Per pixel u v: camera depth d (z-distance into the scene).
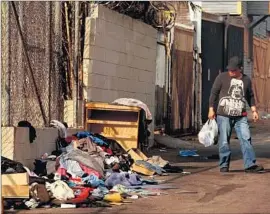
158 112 22.41
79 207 10.42
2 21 12.77
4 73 12.75
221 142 14.94
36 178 11.38
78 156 12.75
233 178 13.91
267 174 14.61
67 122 15.37
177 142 21.58
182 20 25.98
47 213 9.88
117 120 15.67
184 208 10.34
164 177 13.98
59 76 15.14
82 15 16.06
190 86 25.22
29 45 13.67
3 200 9.97
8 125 12.80
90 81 16.00
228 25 30.91
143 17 19.81
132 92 18.92
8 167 11.31
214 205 10.63
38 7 14.02
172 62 23.39
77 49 15.70
